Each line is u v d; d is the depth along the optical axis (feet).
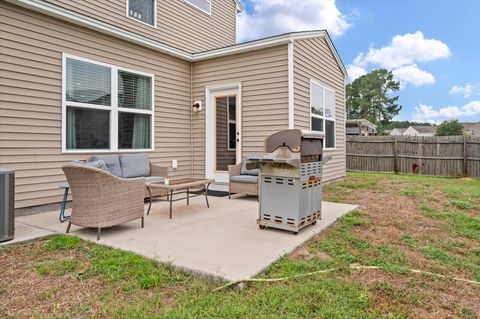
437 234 12.76
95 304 6.91
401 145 38.55
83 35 16.94
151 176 18.94
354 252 10.28
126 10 23.08
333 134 27.94
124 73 19.31
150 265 8.68
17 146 14.19
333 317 6.31
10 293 7.41
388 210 16.74
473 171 33.71
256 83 21.20
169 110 22.52
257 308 6.62
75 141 16.60
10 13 13.97
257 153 21.08
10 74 13.97
